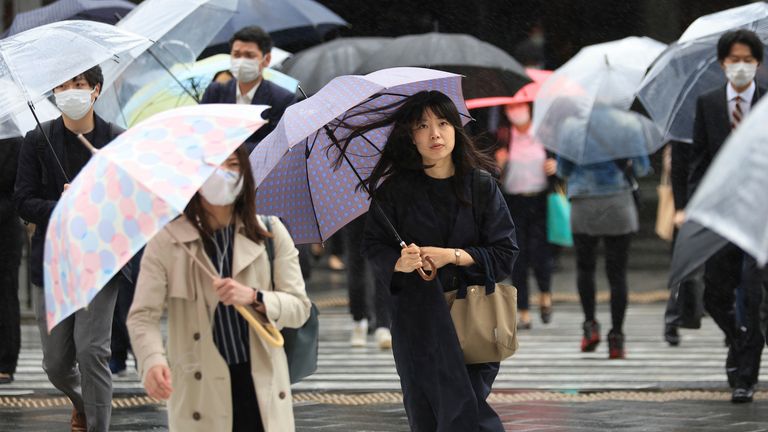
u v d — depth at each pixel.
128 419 25.02
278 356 14.95
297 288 15.08
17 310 30.62
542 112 34.62
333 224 18.81
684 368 31.98
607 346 36.75
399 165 17.66
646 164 34.28
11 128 24.03
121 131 22.56
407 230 17.52
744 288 26.48
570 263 59.94
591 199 33.84
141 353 14.61
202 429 14.73
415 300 17.25
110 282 21.28
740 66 25.58
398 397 27.91
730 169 11.62
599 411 25.55
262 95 28.28
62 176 22.05
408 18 59.06
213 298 14.76
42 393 28.94
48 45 21.03
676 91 30.23
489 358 17.53
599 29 59.56
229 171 14.55
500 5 59.06
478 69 38.50
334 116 16.78
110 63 24.45
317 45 44.34
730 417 24.64
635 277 53.97
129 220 13.55
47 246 13.93
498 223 17.50
